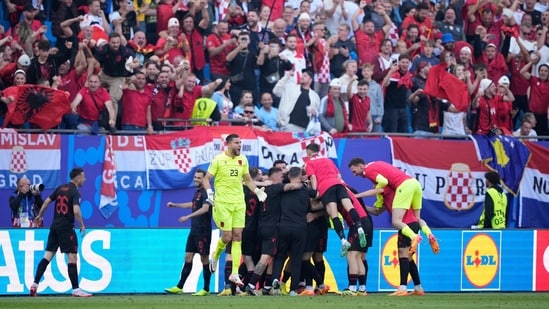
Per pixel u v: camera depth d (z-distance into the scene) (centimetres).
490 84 6969
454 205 6769
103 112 6050
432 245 4878
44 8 6638
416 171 6638
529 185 6975
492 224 5800
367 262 5331
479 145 6838
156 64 6219
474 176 6812
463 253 5569
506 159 6900
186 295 4881
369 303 4078
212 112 6281
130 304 3950
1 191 5769
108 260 5016
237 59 6612
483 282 5616
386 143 6575
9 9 6400
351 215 4750
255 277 4791
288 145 6312
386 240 5388
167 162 6084
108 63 6100
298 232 4747
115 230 5041
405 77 6831
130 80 6128
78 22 6494
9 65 5962
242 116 6475
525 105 7462
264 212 4809
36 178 5838
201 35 6681
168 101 6244
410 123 7031
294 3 7431
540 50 7706
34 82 5997
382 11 7288
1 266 4869
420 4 7356
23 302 4138
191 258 4991
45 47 6009
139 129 6141
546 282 5778
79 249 4962
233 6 6919
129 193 6009
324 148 6397
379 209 5084
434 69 6725
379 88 6750
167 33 6550
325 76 6856
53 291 4944
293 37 6719
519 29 7919
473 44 7550
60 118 5869
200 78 6650
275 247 4791
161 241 5125
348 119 6650
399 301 4284
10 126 5941
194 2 6650
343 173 6450
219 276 5197
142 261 5081
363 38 7075
